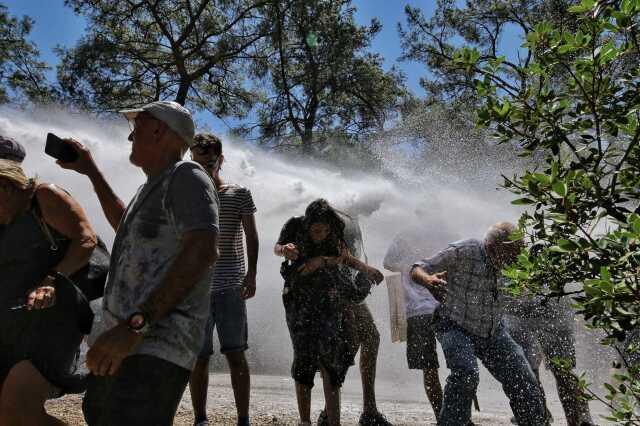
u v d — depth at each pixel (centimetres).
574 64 226
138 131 285
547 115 238
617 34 219
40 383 313
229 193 515
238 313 507
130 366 265
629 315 221
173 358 267
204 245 262
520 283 244
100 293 344
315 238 515
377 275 525
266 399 685
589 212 231
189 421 551
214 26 2891
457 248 463
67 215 332
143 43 2933
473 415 636
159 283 262
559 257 233
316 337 504
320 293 508
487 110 245
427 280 459
